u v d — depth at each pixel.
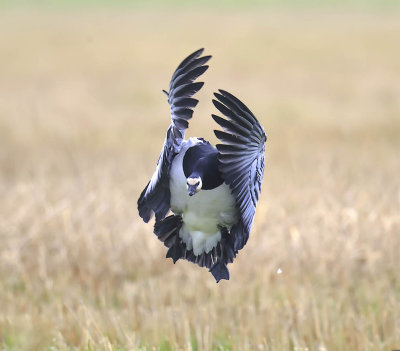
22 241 13.64
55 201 15.70
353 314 10.73
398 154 22.88
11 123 28.81
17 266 12.94
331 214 14.23
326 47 50.19
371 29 58.22
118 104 33.38
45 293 12.30
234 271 12.80
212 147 6.32
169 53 48.16
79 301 11.51
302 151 23.42
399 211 14.50
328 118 29.20
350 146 24.33
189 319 10.88
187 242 6.82
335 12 72.81
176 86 6.08
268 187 17.64
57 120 29.33
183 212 6.50
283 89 36.19
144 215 6.66
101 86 37.69
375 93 35.03
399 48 49.31
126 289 12.13
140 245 13.66
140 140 26.06
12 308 11.62
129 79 39.59
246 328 10.45
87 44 52.22
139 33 57.31
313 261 12.84
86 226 13.99
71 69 43.12
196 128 26.66
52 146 25.06
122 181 18.33
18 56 47.78
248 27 60.50
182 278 12.90
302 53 48.09
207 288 12.27
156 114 31.00
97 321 10.83
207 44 51.62
